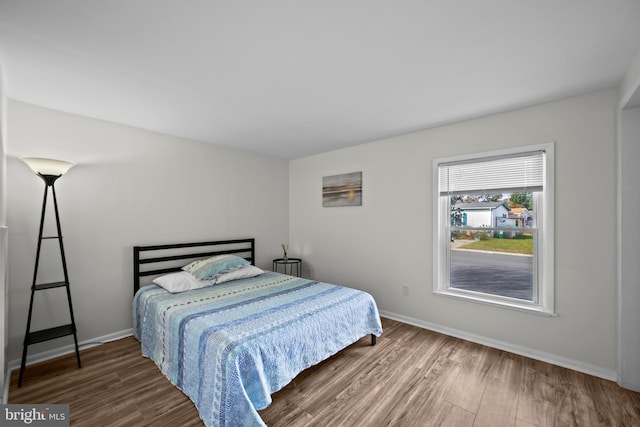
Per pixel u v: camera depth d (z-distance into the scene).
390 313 3.51
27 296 2.39
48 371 2.28
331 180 4.17
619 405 1.87
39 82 2.04
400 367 2.37
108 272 2.85
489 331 2.77
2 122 1.85
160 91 2.20
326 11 1.34
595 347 2.24
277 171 4.62
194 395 1.88
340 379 2.20
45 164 2.16
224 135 3.38
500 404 1.90
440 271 3.12
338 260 4.09
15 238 2.33
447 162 3.01
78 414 1.79
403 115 2.74
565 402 1.91
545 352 2.46
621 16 1.37
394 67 1.88
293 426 1.71
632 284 2.01
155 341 2.43
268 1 1.28
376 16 1.38
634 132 2.00
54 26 1.43
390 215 3.51
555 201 2.40
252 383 1.70
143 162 3.11
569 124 2.34
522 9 1.33
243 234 4.11
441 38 1.57
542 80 2.05
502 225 2.77
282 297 2.70
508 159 2.67
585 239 2.28
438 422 1.75
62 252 2.31
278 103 2.45
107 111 2.60
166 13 1.35
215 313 2.27
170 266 3.32
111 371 2.29
